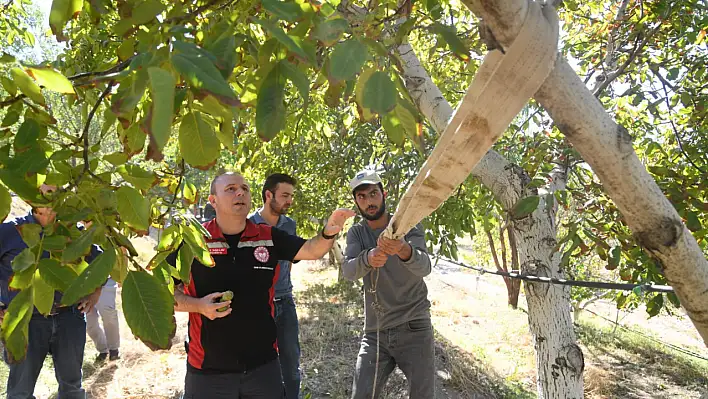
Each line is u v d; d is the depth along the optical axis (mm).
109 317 5695
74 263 889
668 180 2680
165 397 4848
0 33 4750
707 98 2998
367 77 803
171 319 778
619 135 740
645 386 6531
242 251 2678
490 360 6648
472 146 740
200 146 806
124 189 877
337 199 7176
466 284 13461
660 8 3051
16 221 3494
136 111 967
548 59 658
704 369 7289
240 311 2633
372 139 5262
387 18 1085
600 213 2934
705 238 2695
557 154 2881
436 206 862
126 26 902
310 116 3703
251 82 958
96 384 5059
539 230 2881
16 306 829
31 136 827
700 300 875
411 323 3283
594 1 4488
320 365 5801
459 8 3217
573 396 2873
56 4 931
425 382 3279
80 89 956
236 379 2646
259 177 6859
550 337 2889
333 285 11531
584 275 7426
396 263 3248
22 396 3553
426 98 2463
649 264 2461
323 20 851
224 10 1015
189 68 673
